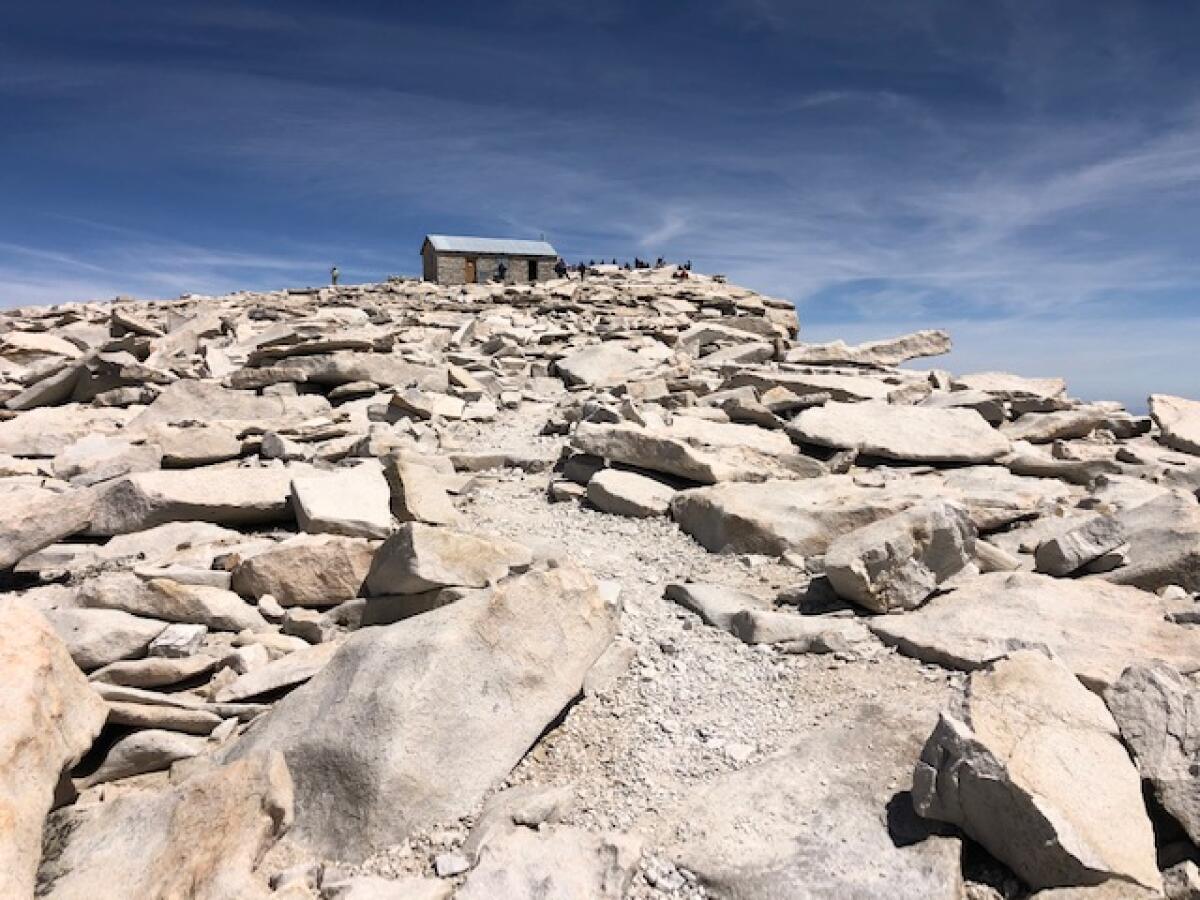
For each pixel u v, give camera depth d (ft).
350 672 20.31
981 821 16.37
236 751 19.79
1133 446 47.83
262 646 24.34
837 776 19.08
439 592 24.30
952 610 25.49
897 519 27.04
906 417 46.34
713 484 38.11
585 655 22.68
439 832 17.99
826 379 57.77
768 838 17.46
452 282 148.77
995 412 52.19
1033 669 18.74
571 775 20.10
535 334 90.43
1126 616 24.00
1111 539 27.58
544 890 15.76
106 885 15.65
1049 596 25.32
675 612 27.94
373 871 16.97
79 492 32.60
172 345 73.97
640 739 21.30
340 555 27.81
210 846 16.24
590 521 36.76
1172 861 16.07
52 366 63.21
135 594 26.20
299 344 62.08
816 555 31.48
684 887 16.67
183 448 42.01
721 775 19.90
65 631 24.13
